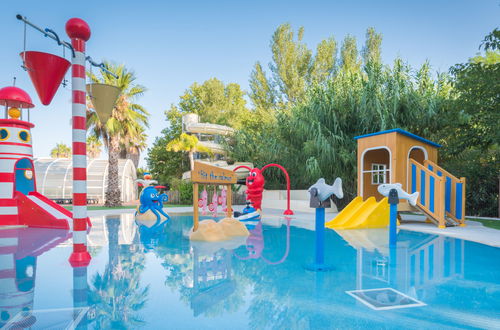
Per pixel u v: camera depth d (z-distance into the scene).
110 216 13.03
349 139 15.62
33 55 4.82
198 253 5.66
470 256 5.43
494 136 10.82
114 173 20.45
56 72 5.06
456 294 3.42
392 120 14.27
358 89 15.59
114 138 19.86
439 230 8.45
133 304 3.08
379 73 15.22
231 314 2.83
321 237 4.68
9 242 6.80
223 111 39.50
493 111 10.95
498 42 10.16
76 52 4.94
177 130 39.31
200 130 27.36
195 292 3.46
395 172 9.70
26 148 9.97
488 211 14.00
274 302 3.16
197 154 33.19
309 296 3.33
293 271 4.41
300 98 30.25
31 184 10.38
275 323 2.64
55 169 28.16
